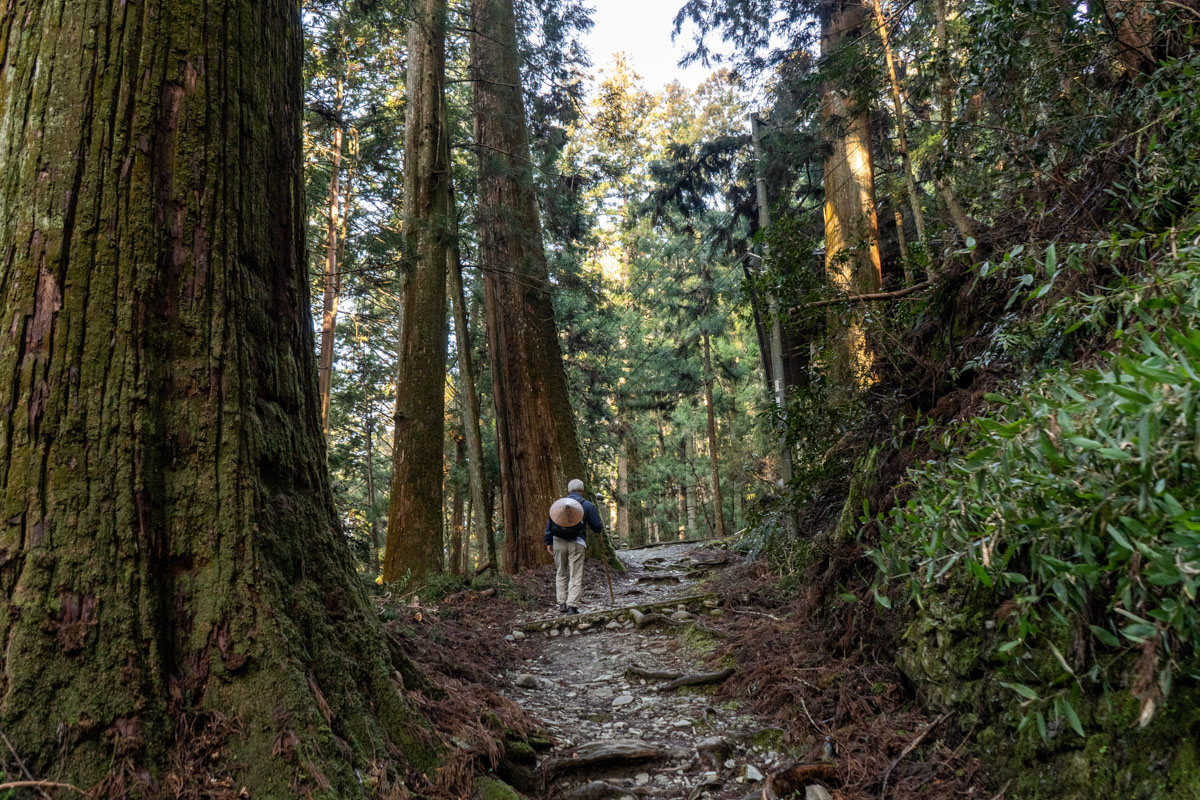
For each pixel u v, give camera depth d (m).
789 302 5.08
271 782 2.03
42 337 2.08
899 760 2.88
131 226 2.21
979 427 1.68
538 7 10.69
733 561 9.65
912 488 3.75
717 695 4.34
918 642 3.21
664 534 31.92
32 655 1.90
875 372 5.22
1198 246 1.69
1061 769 2.25
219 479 2.29
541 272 11.00
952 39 4.84
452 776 2.67
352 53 11.20
